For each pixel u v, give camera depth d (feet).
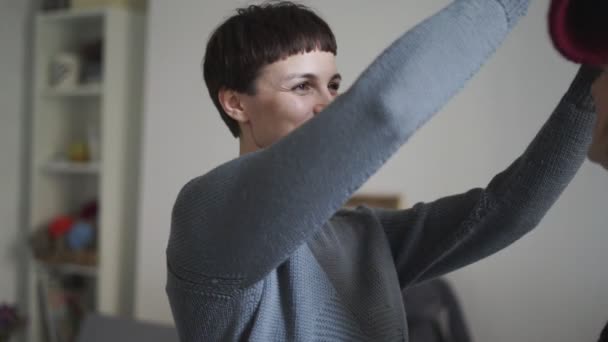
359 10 7.46
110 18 8.74
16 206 10.11
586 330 6.42
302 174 1.49
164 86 8.48
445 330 6.91
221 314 1.94
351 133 1.44
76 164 9.16
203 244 1.80
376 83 1.43
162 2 8.49
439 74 1.44
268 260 1.68
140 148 9.12
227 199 1.66
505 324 6.82
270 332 1.98
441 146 7.14
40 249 9.20
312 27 2.27
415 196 7.28
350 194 1.48
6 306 8.45
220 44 2.36
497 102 6.84
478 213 2.20
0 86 9.77
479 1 1.53
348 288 2.16
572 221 6.50
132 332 6.23
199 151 8.27
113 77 8.87
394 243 2.49
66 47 9.99
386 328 2.13
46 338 9.25
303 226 1.55
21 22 10.05
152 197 8.54
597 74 1.93
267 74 2.24
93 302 9.87
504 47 6.81
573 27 1.36
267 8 2.37
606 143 1.39
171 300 2.16
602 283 6.36
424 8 7.14
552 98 6.57
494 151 6.86
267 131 2.30
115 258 9.07
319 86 2.27
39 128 9.59
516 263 6.78
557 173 2.04
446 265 2.43
